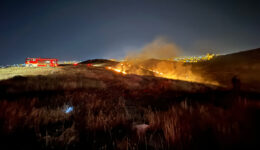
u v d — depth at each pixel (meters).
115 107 4.46
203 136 1.98
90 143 2.10
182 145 1.83
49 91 6.73
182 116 2.90
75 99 5.21
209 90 9.12
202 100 5.40
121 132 2.57
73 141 2.11
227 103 4.33
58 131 2.49
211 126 2.26
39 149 1.81
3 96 5.05
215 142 1.80
